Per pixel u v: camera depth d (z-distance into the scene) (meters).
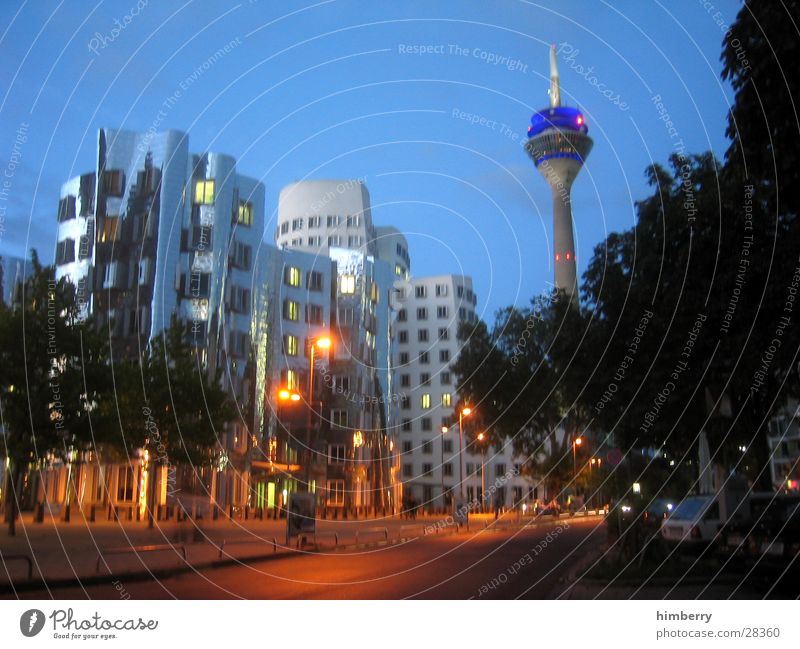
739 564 15.07
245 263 53.59
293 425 54.25
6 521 29.05
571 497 56.31
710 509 19.62
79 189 49.22
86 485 42.75
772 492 18.31
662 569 15.07
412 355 93.00
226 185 51.44
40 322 24.78
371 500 65.69
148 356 35.38
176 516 38.78
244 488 51.03
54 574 14.73
